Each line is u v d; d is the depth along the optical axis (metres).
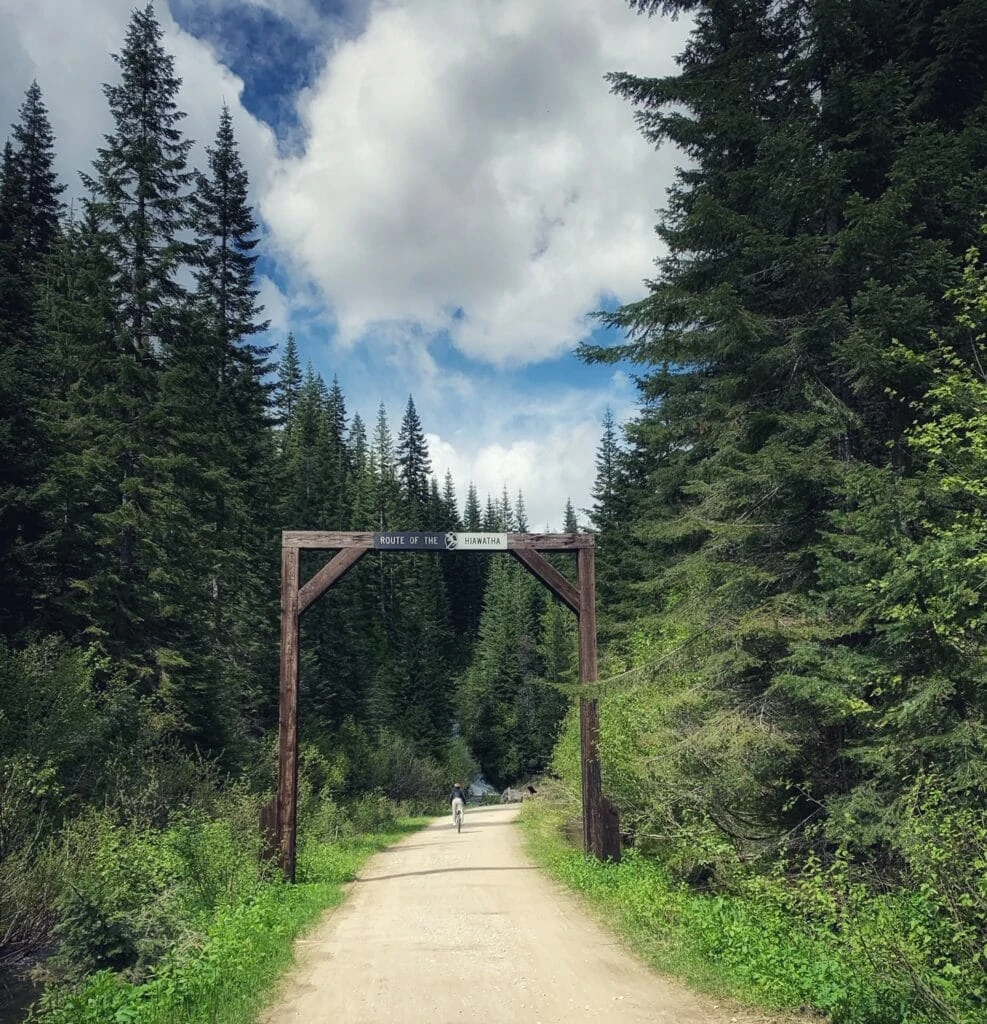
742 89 12.02
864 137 10.55
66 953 8.58
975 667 7.39
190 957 8.29
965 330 9.21
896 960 5.98
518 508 122.00
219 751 23.14
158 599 21.52
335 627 42.72
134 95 23.09
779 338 11.43
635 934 9.33
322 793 26.27
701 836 10.37
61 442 20.12
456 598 87.12
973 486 7.45
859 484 8.31
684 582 13.18
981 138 9.43
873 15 10.68
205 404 24.97
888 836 7.77
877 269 9.84
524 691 74.00
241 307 33.16
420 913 11.85
